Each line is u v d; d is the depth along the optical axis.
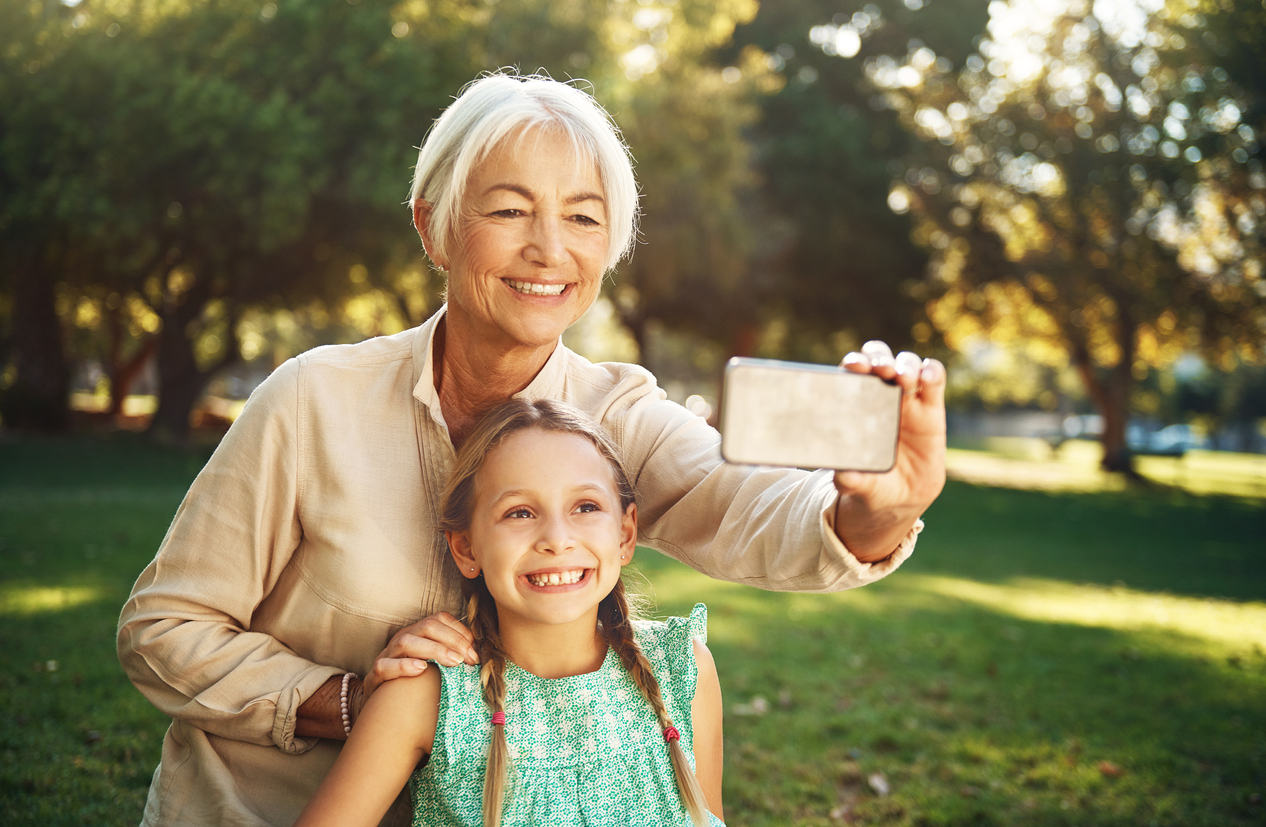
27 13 14.32
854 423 1.05
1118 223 22.53
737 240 19.88
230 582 1.48
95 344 26.98
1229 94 19.45
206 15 14.52
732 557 1.48
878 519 1.19
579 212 1.42
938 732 4.48
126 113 13.62
